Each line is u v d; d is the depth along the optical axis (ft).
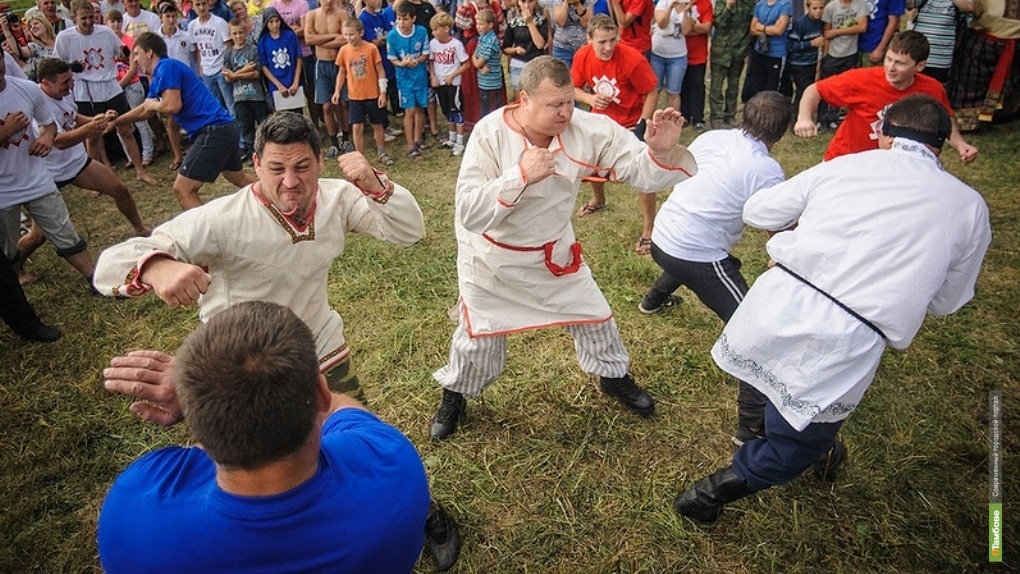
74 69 20.85
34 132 15.06
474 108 24.47
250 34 23.97
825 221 7.64
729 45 23.95
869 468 9.89
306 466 3.84
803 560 8.61
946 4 20.85
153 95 16.22
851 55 23.31
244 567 3.74
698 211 10.47
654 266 15.39
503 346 9.98
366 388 11.94
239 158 18.04
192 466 4.14
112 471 10.53
